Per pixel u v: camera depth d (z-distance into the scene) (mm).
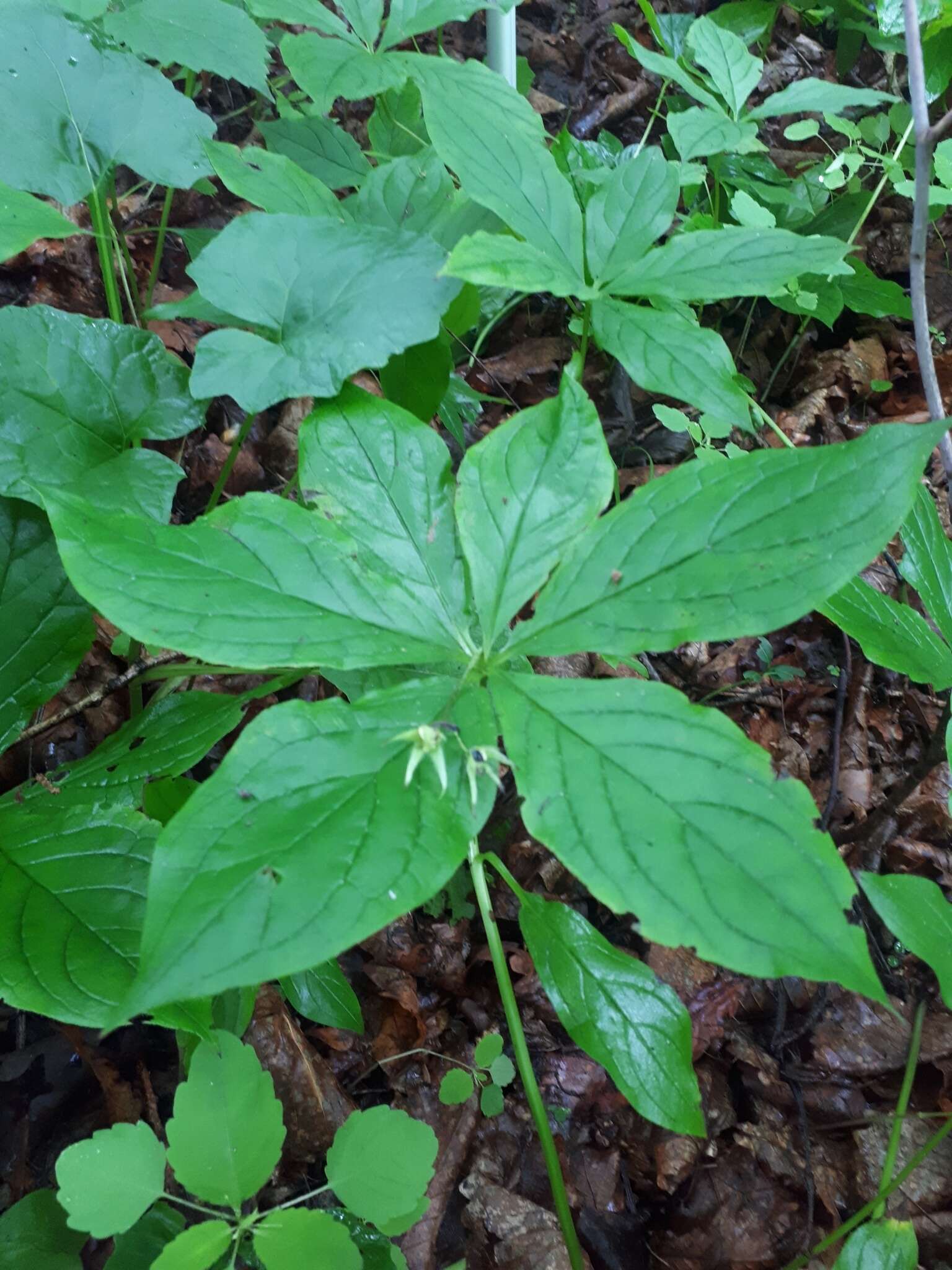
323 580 349
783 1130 537
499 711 324
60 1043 498
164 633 320
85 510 337
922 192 429
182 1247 340
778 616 315
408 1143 365
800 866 283
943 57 784
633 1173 521
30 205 425
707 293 439
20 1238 387
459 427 620
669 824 292
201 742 408
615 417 851
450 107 450
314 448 386
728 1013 568
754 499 334
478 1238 491
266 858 280
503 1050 552
